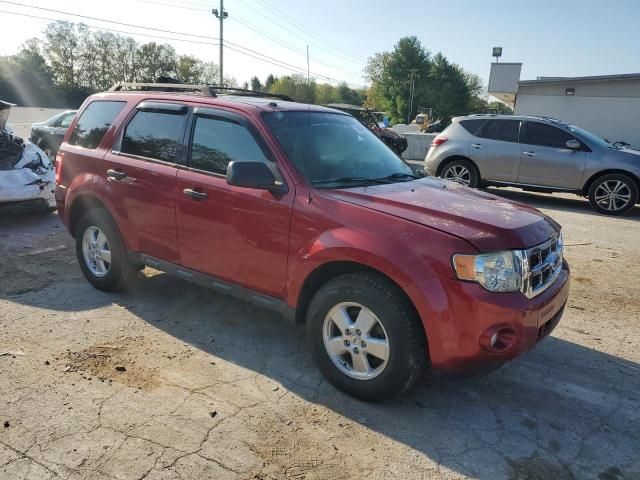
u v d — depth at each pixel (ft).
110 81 267.59
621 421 10.75
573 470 9.21
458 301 9.49
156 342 13.16
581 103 78.28
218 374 11.78
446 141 37.45
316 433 9.85
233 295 12.82
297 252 11.27
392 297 10.02
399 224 10.18
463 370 9.80
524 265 9.91
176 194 13.37
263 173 11.19
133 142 14.84
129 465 8.72
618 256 22.56
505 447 9.76
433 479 8.83
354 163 13.10
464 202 11.57
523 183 35.06
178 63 271.90
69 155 16.46
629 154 32.32
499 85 108.88
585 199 39.11
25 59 249.96
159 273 18.01
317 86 341.41
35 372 11.43
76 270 18.19
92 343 12.91
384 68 303.68
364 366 10.72
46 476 8.38
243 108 12.75
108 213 15.31
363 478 8.75
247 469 8.79
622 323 15.65
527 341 9.89
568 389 11.89
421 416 10.59
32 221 25.54
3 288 16.16
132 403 10.46
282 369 12.16
